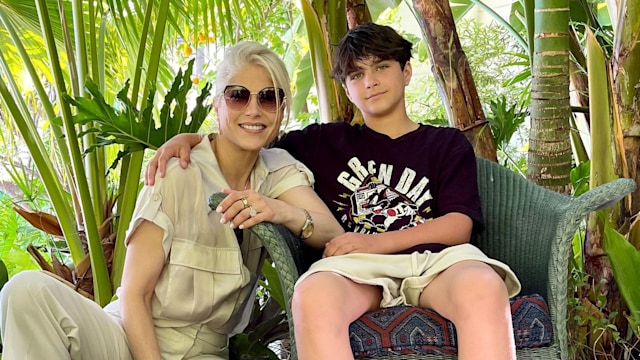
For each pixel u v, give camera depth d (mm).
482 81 3389
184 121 2109
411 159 1853
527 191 1843
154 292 1639
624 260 1986
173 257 1624
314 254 1866
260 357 2021
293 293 1489
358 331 1480
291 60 4234
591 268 2264
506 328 1395
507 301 1419
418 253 1646
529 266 1790
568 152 2180
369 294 1563
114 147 3258
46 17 2264
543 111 2170
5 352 1374
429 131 1898
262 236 1533
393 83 1877
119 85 3184
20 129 2328
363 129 1930
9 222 3150
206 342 1718
